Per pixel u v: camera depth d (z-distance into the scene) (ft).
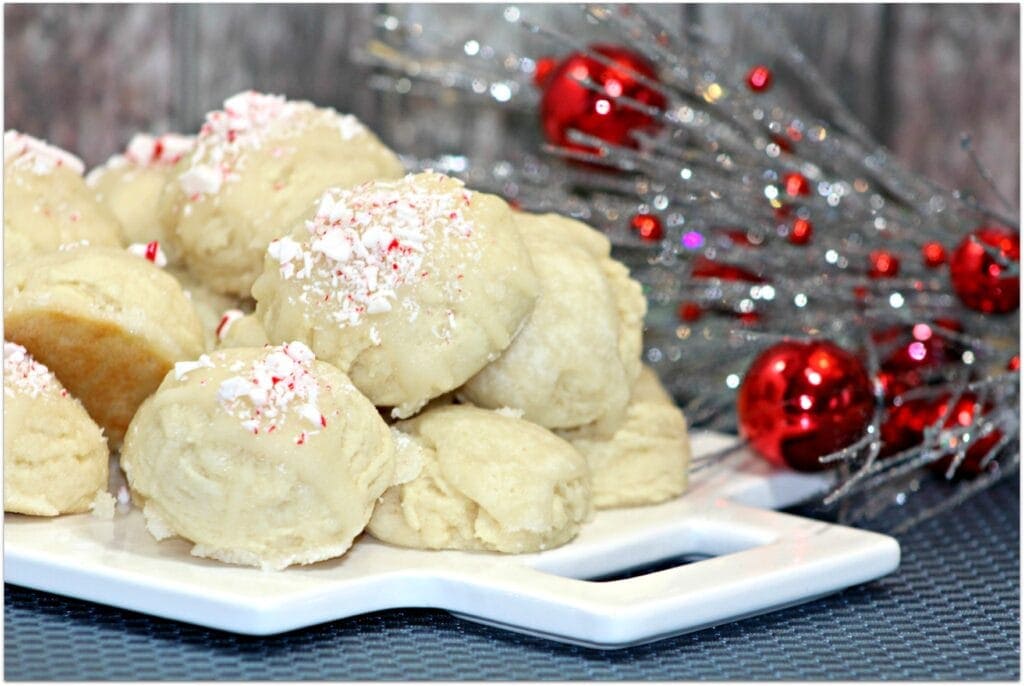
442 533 1.84
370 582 1.76
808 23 2.71
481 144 2.75
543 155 2.66
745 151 2.28
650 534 1.91
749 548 1.91
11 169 1.98
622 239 2.25
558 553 1.85
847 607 1.86
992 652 1.76
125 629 1.74
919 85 2.72
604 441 1.98
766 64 2.71
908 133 2.73
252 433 1.74
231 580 1.75
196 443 1.76
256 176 1.99
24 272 1.87
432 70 2.47
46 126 2.65
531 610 1.74
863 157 2.27
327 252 1.85
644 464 1.99
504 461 1.84
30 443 1.84
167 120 2.71
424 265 1.84
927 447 2.02
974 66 2.71
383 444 1.81
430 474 1.85
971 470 2.23
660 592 1.75
